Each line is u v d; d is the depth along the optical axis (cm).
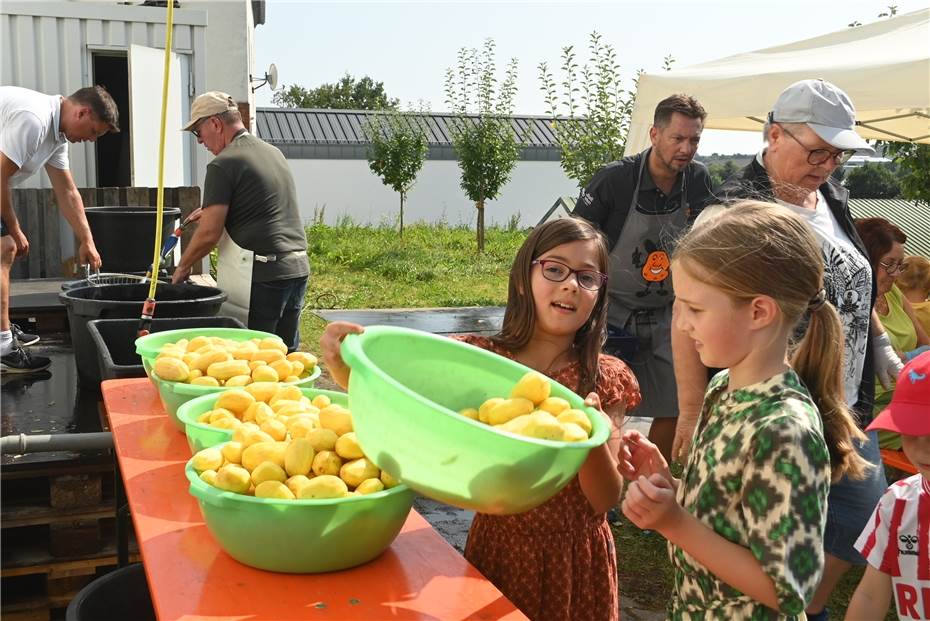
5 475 293
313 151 2581
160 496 195
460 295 1295
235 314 502
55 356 464
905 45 501
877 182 1791
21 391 390
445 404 188
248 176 482
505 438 142
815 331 188
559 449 146
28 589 311
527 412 167
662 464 178
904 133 678
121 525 289
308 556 159
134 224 600
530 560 207
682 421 299
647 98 611
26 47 786
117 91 991
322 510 155
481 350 189
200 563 164
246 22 1058
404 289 1345
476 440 143
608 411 223
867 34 555
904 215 1003
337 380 179
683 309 164
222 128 494
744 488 152
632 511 152
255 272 493
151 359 263
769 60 579
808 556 143
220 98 494
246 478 161
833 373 188
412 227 2503
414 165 2056
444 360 187
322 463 166
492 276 1532
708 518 160
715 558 149
